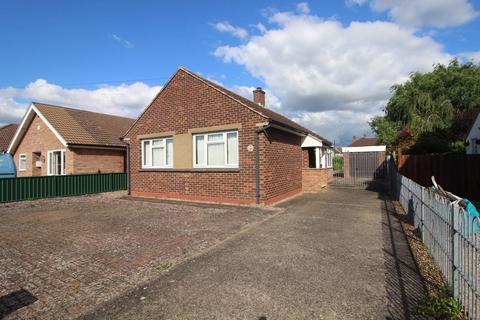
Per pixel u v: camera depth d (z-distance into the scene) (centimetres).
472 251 325
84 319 358
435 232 509
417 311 353
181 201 1281
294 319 346
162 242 662
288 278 457
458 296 363
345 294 402
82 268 520
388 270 480
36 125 2062
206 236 704
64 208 1166
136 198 1431
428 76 3475
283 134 1304
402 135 2133
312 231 734
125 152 2119
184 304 386
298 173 1511
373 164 2512
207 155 1245
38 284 459
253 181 1120
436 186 852
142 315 362
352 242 636
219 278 463
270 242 647
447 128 2719
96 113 2423
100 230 786
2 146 2639
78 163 1836
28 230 807
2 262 556
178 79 1320
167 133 1362
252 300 392
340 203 1159
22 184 1413
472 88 3206
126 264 534
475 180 1259
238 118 1148
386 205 1091
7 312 378
